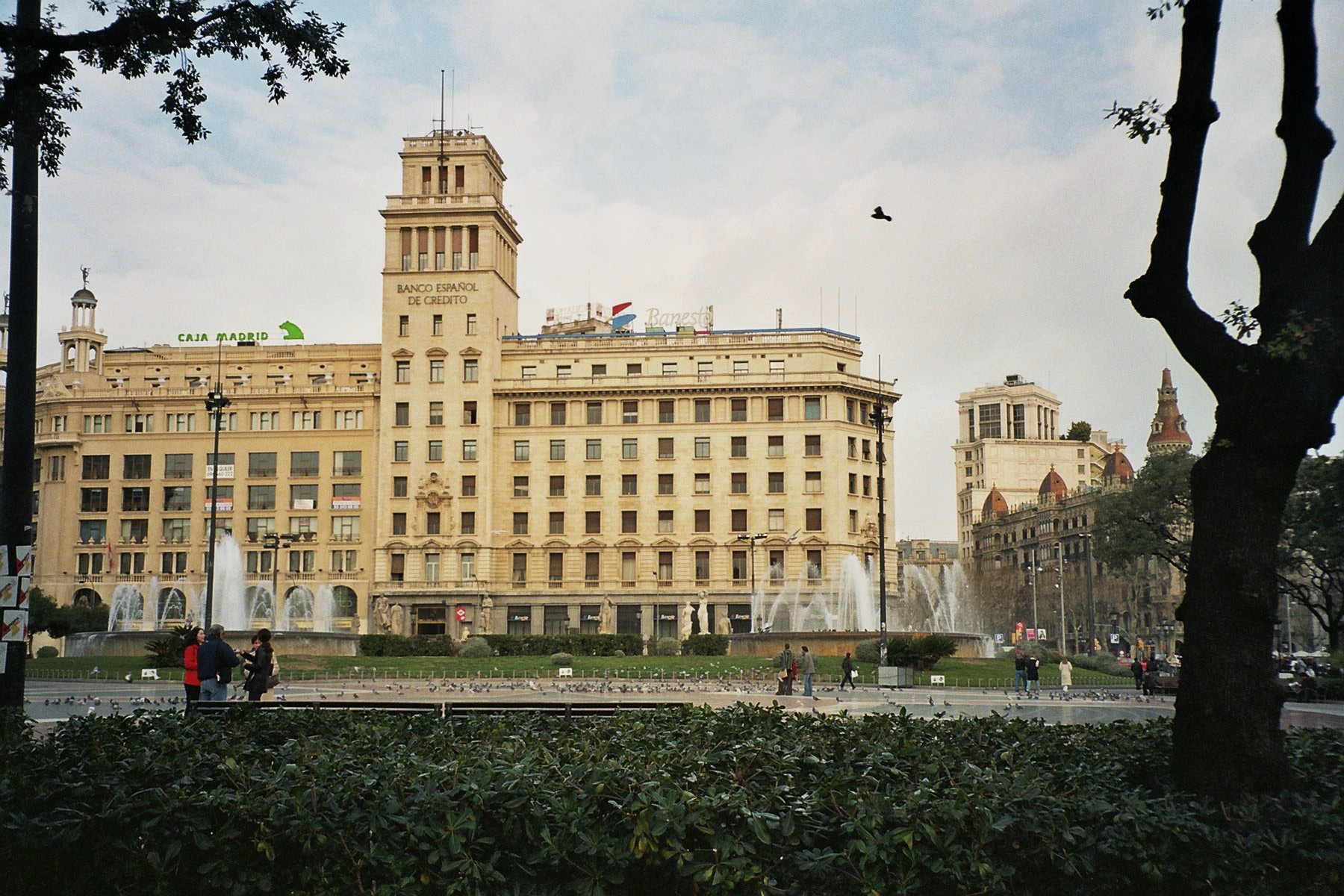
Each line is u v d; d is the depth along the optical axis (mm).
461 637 116062
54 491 124250
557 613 119188
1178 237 12844
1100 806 11062
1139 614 156500
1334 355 12055
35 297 21844
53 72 18438
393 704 20344
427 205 121500
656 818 10531
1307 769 13297
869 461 123312
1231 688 12391
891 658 69562
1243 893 10641
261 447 123688
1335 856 10703
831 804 11055
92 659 74188
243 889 10695
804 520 118688
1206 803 11680
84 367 127938
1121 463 189375
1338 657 61688
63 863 11148
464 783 11227
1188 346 13023
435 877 10594
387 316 121438
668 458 120500
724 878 10289
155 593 121375
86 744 14945
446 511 118875
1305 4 12102
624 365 122938
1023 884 10906
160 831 10852
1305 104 12328
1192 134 12664
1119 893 10867
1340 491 65188
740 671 70250
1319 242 12555
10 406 21578
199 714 18656
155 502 123625
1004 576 165125
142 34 18344
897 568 123688
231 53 19781
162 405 125438
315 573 120875
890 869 10469
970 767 12219
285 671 69125
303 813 10734
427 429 119938
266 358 126625
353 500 121562
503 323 125812
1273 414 12219
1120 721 17141
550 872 10758
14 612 21078
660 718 17656
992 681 67125
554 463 120938
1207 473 12883
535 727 17438
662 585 118812
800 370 121188
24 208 21750
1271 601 12383
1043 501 187750
